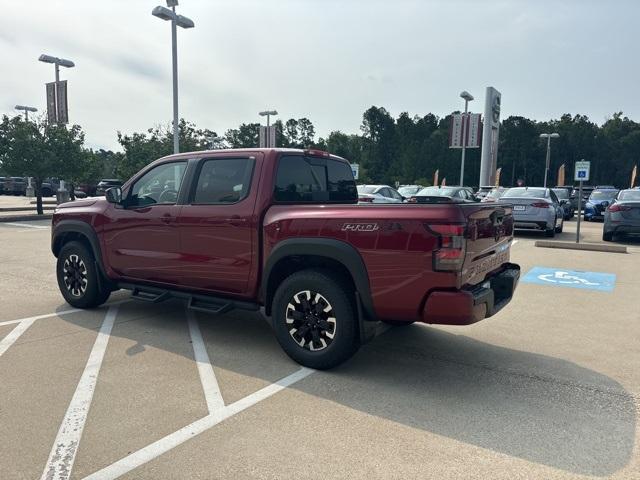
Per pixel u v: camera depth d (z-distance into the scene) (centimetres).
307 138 11400
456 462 284
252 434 311
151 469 272
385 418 336
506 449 299
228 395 368
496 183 4241
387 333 536
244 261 457
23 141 1905
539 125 10400
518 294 732
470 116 3375
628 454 295
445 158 8950
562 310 641
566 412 350
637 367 440
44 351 456
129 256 544
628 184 9744
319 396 369
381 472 272
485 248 410
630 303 679
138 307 626
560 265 989
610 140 9838
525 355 469
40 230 1516
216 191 481
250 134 9150
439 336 526
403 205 381
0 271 859
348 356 408
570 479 269
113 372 408
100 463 277
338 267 420
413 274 370
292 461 282
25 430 311
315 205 422
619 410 354
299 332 427
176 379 396
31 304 634
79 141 2047
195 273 491
